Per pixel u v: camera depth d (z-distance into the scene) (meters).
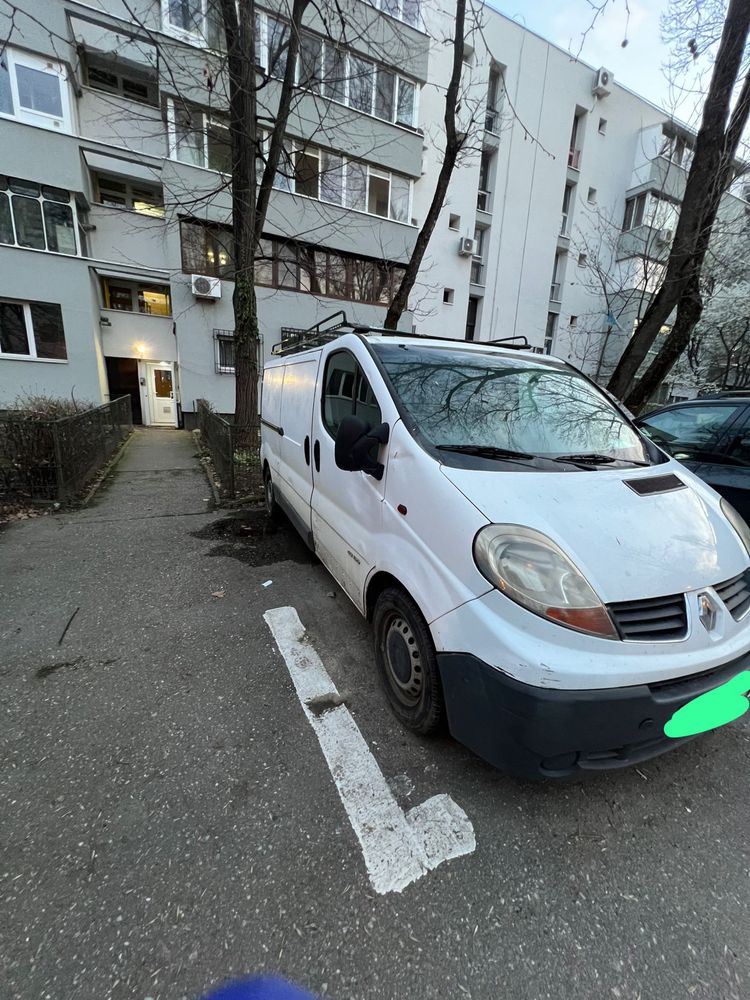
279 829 1.79
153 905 1.52
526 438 2.50
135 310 16.41
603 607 1.64
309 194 13.91
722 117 6.83
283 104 8.27
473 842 1.77
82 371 13.52
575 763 1.69
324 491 3.34
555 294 21.06
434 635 1.93
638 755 1.75
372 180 14.71
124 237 15.23
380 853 1.72
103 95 12.91
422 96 16.08
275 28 8.73
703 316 15.34
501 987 1.35
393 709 2.41
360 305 15.38
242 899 1.55
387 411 2.48
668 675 1.65
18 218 12.16
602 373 21.52
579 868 1.69
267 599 3.68
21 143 11.68
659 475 2.34
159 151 13.95
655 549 1.83
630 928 1.51
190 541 4.93
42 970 1.33
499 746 1.71
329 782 2.01
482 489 1.94
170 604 3.56
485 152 17.97
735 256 13.56
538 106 18.02
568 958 1.42
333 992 1.32
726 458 3.83
